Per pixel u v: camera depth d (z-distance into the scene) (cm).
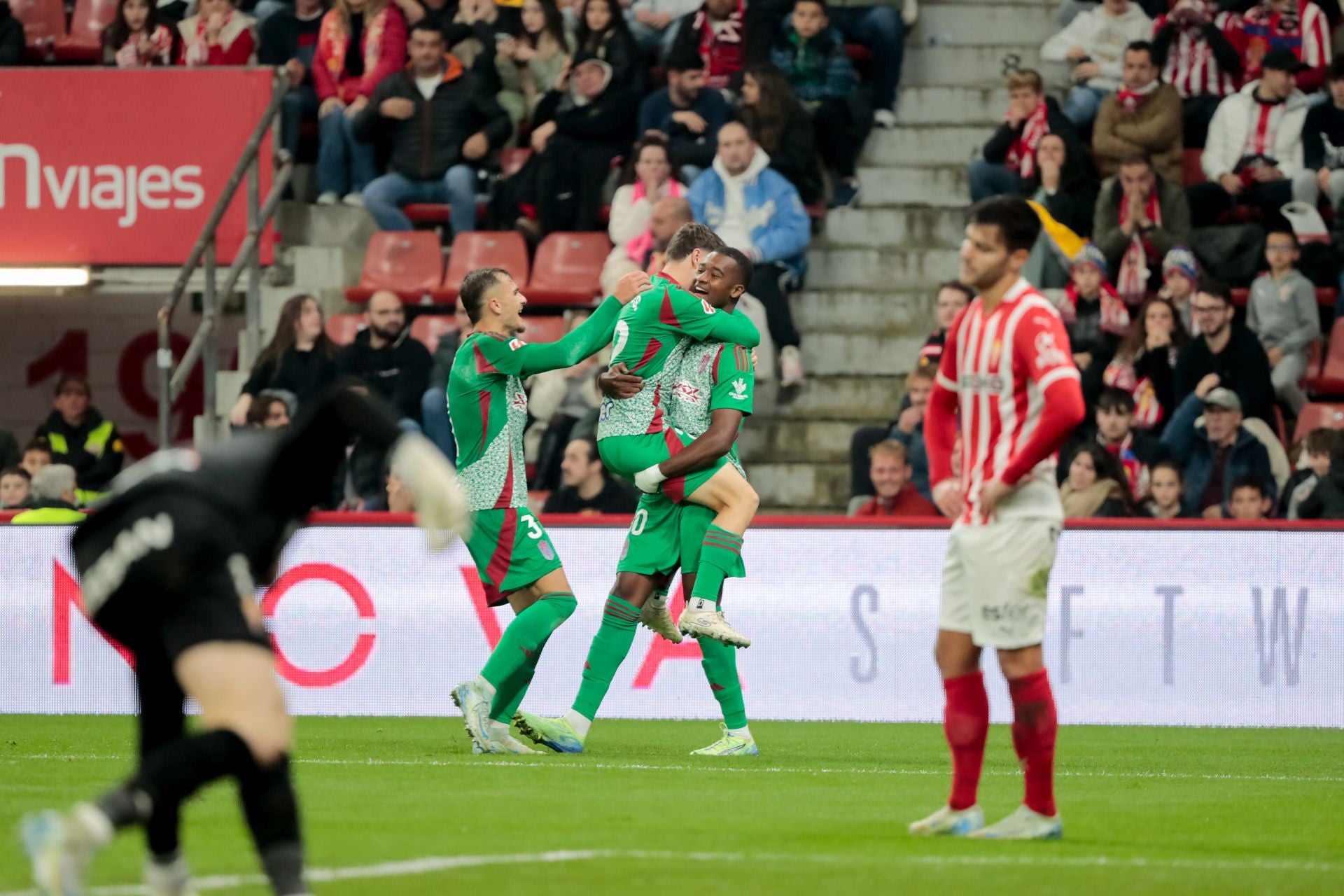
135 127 4766
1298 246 4600
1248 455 4097
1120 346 4356
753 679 3659
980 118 5234
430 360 4491
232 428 4425
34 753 2689
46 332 5253
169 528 1165
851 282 4988
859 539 3653
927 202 5106
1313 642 3597
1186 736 3353
